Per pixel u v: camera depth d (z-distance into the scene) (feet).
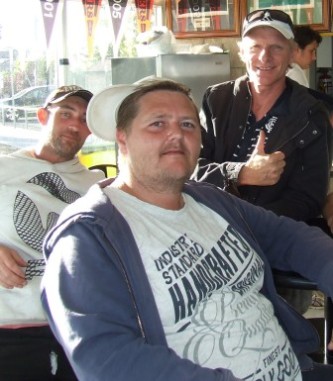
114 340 3.50
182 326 4.06
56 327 3.75
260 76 6.48
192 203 4.79
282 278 5.10
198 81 12.45
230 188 6.31
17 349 5.18
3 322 5.43
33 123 12.64
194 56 12.34
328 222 6.11
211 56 12.50
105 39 12.87
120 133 4.53
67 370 5.21
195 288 4.12
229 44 13.39
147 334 3.85
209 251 4.42
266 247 5.20
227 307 4.29
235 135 6.76
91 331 3.50
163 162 4.29
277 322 4.74
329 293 4.76
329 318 5.49
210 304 4.21
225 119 6.86
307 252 4.96
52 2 10.62
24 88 12.48
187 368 3.51
